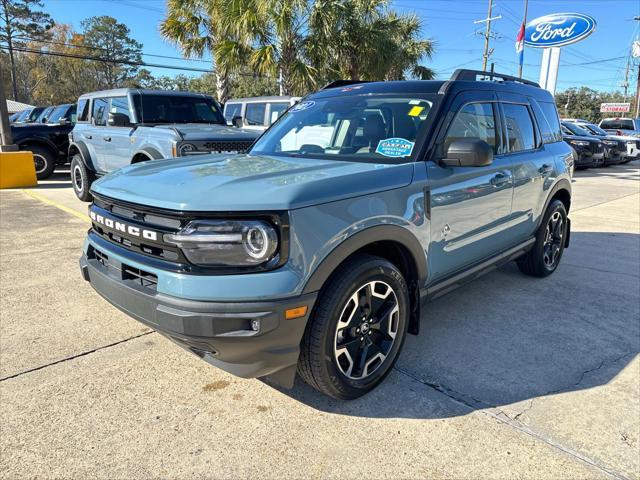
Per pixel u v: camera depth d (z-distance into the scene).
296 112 3.95
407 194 2.80
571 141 16.42
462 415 2.62
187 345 2.33
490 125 3.73
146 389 2.80
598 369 3.12
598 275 5.06
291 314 2.24
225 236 2.14
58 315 3.75
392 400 2.75
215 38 14.36
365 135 3.29
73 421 2.49
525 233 4.36
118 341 3.37
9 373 2.93
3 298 4.05
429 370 3.08
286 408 2.66
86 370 2.99
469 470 2.21
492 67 4.32
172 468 2.19
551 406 2.71
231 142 7.03
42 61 67.06
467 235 3.40
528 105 4.40
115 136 7.81
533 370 3.10
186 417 2.55
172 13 14.40
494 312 4.04
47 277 4.56
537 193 4.35
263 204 2.18
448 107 3.23
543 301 4.30
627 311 4.09
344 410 2.65
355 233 2.47
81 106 9.30
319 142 3.47
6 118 10.47
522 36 17.44
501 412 2.65
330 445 2.36
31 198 8.96
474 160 2.89
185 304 2.17
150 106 7.96
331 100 3.78
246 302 2.16
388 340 2.85
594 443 2.41
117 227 2.56
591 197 10.70
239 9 12.55
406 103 3.33
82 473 2.14
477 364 3.17
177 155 6.61
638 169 18.16
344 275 2.48
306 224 2.26
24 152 10.41
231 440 2.38
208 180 2.50
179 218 2.22
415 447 2.36
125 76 73.38
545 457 2.30
